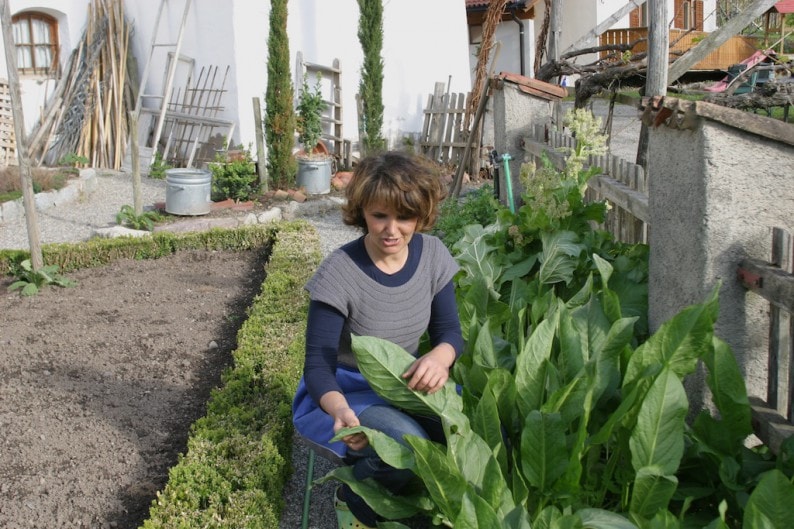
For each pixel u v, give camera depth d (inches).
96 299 263.6
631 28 860.6
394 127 569.9
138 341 221.0
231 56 490.6
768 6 251.6
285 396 156.1
